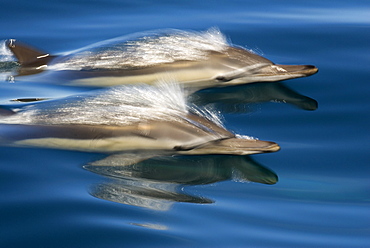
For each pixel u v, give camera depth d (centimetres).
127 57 3678
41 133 2692
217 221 2116
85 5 4709
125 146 2677
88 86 3478
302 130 2878
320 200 2291
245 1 4944
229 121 2986
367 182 2427
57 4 4688
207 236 2014
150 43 3794
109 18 4462
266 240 2011
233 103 3231
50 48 3941
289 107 3134
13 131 2706
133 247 1928
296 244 1995
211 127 2734
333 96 3250
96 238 1969
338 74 3525
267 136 2823
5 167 2431
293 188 2384
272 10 4719
